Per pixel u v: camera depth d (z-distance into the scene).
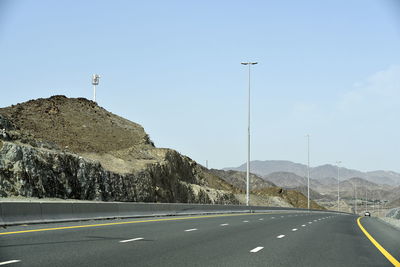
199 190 79.69
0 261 10.49
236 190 120.06
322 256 13.63
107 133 78.00
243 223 29.28
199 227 23.69
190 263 11.12
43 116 73.69
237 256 12.83
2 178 40.53
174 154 80.88
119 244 14.52
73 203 24.70
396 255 14.71
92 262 10.66
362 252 15.24
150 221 27.59
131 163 66.56
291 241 18.08
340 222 39.38
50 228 19.30
